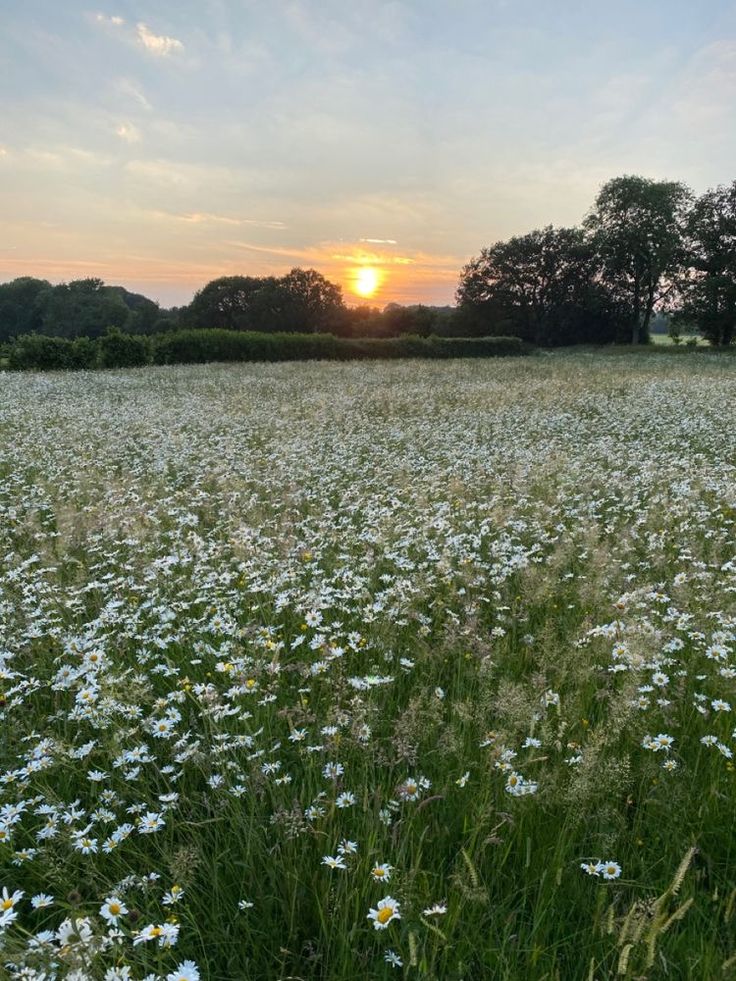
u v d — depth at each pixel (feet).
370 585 17.24
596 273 252.42
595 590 15.23
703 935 7.18
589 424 50.21
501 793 9.19
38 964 6.30
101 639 13.55
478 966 7.22
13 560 19.98
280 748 10.65
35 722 11.68
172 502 27.68
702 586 16.28
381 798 8.81
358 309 301.63
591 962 6.07
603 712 11.39
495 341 170.81
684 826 9.05
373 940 7.37
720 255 211.00
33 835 9.41
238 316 288.71
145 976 6.81
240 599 16.21
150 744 11.03
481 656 12.43
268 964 7.19
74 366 108.27
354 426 50.03
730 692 11.31
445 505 24.84
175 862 7.50
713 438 43.01
